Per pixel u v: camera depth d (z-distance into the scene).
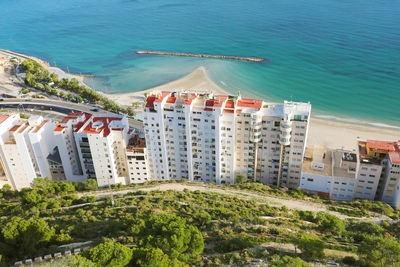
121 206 157.25
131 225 125.44
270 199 175.12
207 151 192.75
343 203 171.25
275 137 186.38
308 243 109.25
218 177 199.75
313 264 107.19
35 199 163.12
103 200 171.62
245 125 185.12
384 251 106.38
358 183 177.88
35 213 148.75
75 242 122.00
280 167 193.12
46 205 158.88
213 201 165.62
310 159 194.12
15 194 182.62
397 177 166.62
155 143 198.25
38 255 110.38
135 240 117.81
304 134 180.00
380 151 172.12
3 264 105.12
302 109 176.12
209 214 147.12
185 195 170.88
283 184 199.38
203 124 184.12
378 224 147.88
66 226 132.62
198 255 109.75
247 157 196.25
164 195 170.88
